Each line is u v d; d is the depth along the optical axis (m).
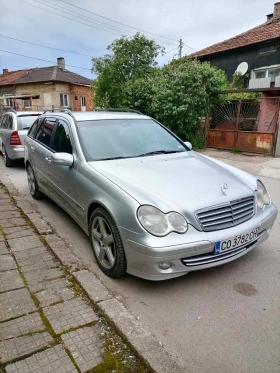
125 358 2.00
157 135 4.17
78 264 3.09
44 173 4.57
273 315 2.48
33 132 5.45
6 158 8.33
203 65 10.99
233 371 1.97
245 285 2.87
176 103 10.58
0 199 5.29
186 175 3.10
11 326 2.24
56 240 3.59
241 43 13.91
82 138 3.64
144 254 2.49
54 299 2.55
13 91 31.22
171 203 2.59
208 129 11.34
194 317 2.45
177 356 2.07
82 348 2.06
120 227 2.65
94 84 14.89
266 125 9.90
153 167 3.26
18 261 3.15
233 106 10.59
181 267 2.54
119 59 13.71
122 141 3.80
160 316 2.46
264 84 12.79
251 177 3.39
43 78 29.14
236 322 2.40
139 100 11.77
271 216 3.14
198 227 2.56
